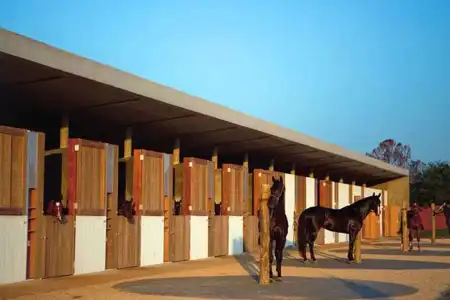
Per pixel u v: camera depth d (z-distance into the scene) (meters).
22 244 13.15
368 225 40.28
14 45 11.70
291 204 29.69
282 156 31.42
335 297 11.76
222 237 22.86
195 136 23.30
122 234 16.80
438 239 43.47
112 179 16.39
